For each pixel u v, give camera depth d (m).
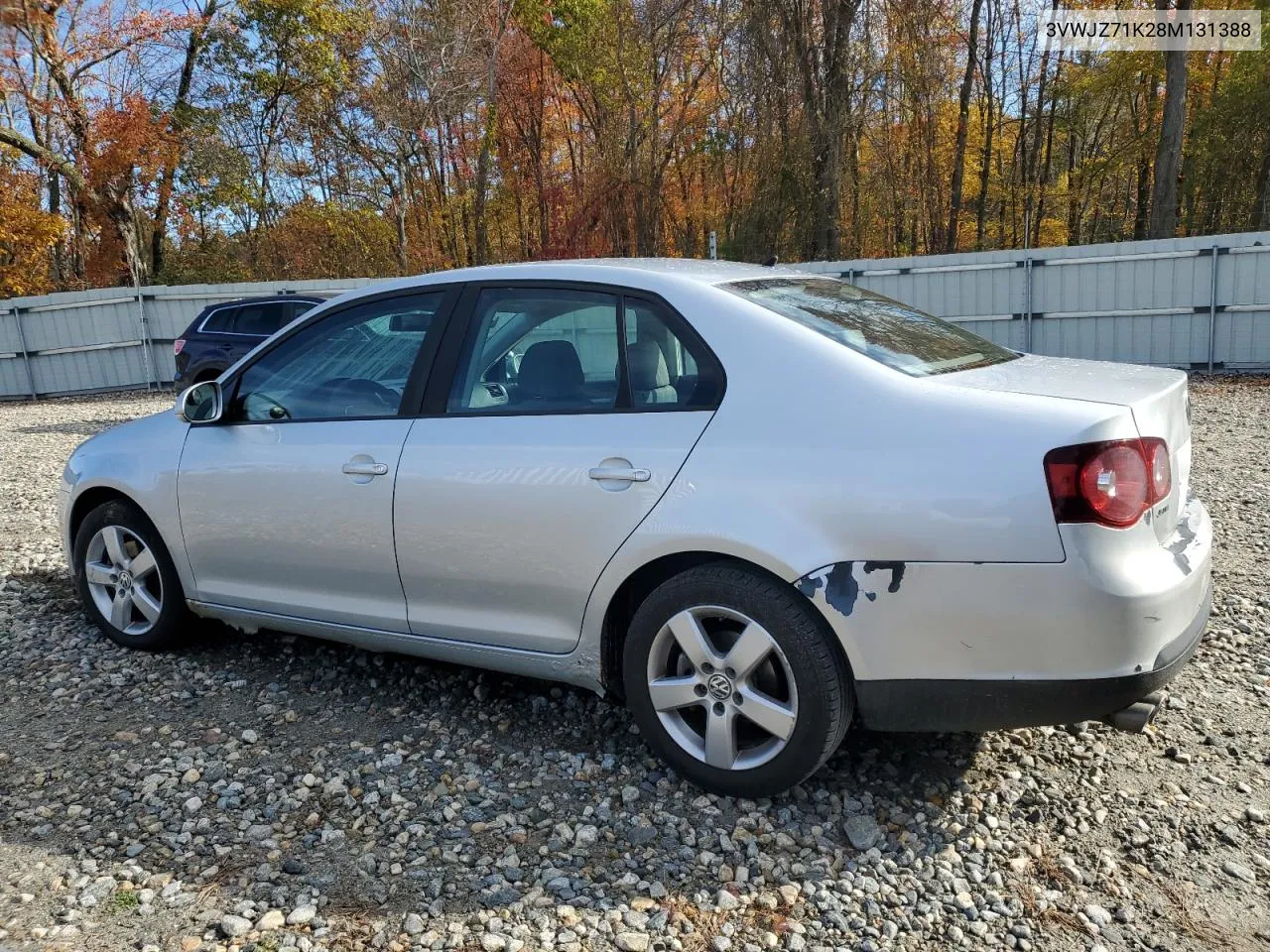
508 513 3.22
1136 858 2.74
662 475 2.96
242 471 3.86
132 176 27.41
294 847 2.88
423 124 28.95
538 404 3.29
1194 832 2.84
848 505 2.70
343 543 3.62
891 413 2.74
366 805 3.11
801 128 22.64
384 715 3.76
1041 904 2.56
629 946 2.44
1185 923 2.48
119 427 4.58
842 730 2.87
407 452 3.45
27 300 19.45
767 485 2.81
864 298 3.63
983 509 2.57
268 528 3.82
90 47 24.67
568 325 3.30
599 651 3.19
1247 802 2.98
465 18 28.41
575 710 3.76
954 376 2.91
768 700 2.90
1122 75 30.50
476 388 3.43
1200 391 12.31
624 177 28.41
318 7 29.45
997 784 3.12
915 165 30.48
